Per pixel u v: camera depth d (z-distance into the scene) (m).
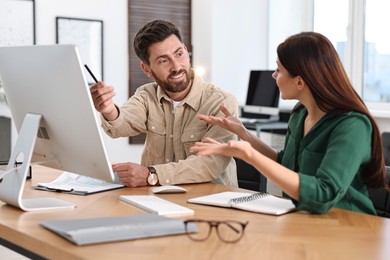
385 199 2.20
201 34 6.45
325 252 1.42
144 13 6.26
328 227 1.67
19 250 1.61
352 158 1.81
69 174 2.53
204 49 6.42
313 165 1.98
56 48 1.77
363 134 1.86
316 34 1.95
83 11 5.94
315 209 1.77
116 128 2.53
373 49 5.67
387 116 5.00
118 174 2.29
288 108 5.99
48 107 1.89
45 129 1.96
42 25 5.73
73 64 1.73
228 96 2.60
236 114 2.60
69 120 1.85
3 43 5.55
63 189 2.19
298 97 2.03
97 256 1.35
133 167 2.29
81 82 1.74
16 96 2.05
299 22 6.48
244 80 6.53
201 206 1.94
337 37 6.05
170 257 1.35
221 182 2.54
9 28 5.57
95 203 1.98
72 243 1.46
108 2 6.07
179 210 1.81
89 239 1.45
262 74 5.95
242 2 6.45
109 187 2.25
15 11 5.59
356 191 1.97
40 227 1.63
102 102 2.35
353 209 1.96
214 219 1.75
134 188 2.27
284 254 1.39
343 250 1.43
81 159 1.92
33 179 2.48
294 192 1.75
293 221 1.73
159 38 2.46
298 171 2.10
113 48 6.12
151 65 2.53
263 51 6.61
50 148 2.00
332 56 1.92
